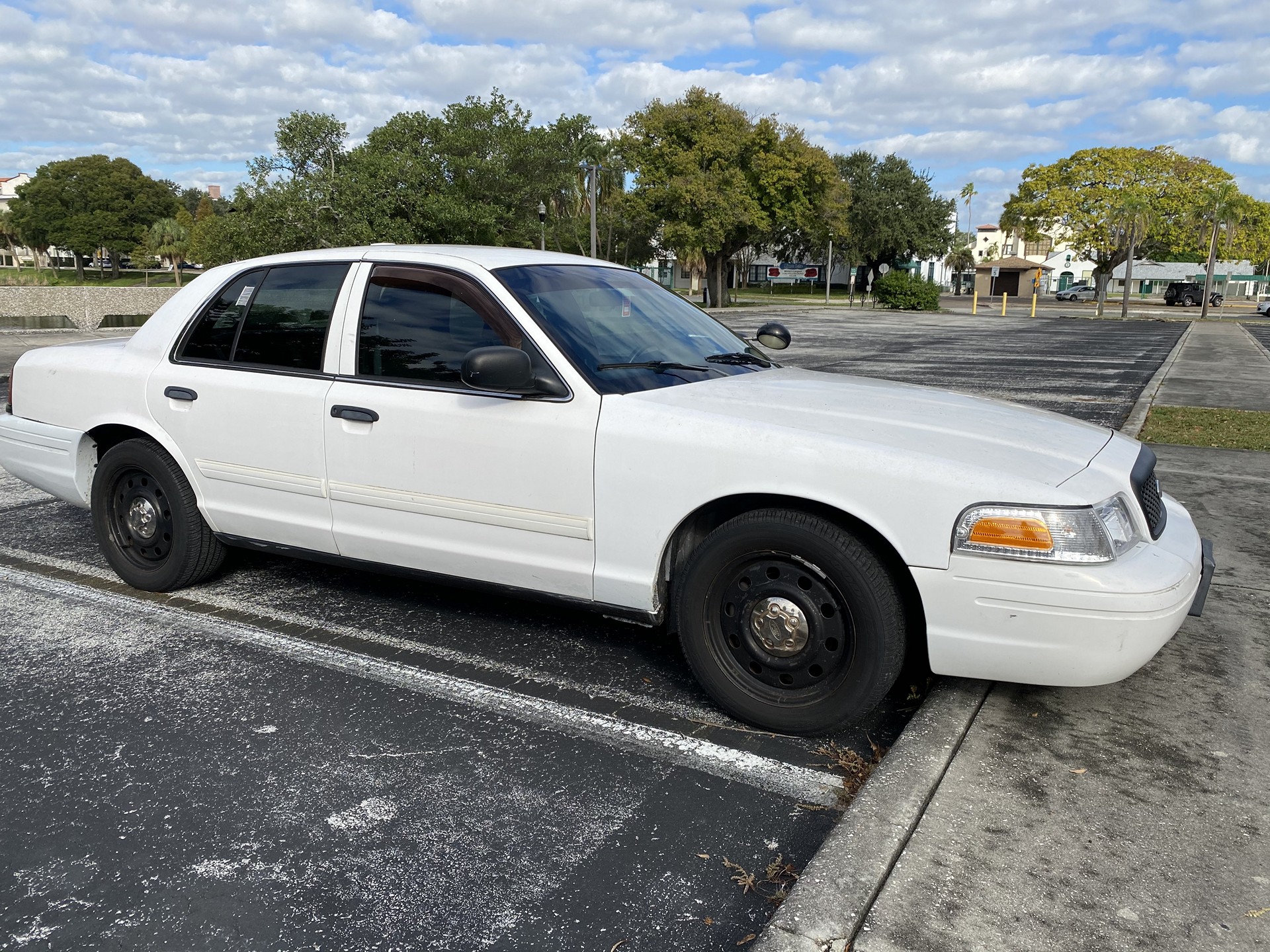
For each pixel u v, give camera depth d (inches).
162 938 86.9
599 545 130.1
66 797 110.0
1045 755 112.1
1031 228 2214.6
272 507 158.7
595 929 88.2
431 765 117.7
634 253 2242.9
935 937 81.2
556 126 1744.6
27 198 4180.6
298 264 159.8
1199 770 109.1
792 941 81.0
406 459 142.4
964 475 110.3
